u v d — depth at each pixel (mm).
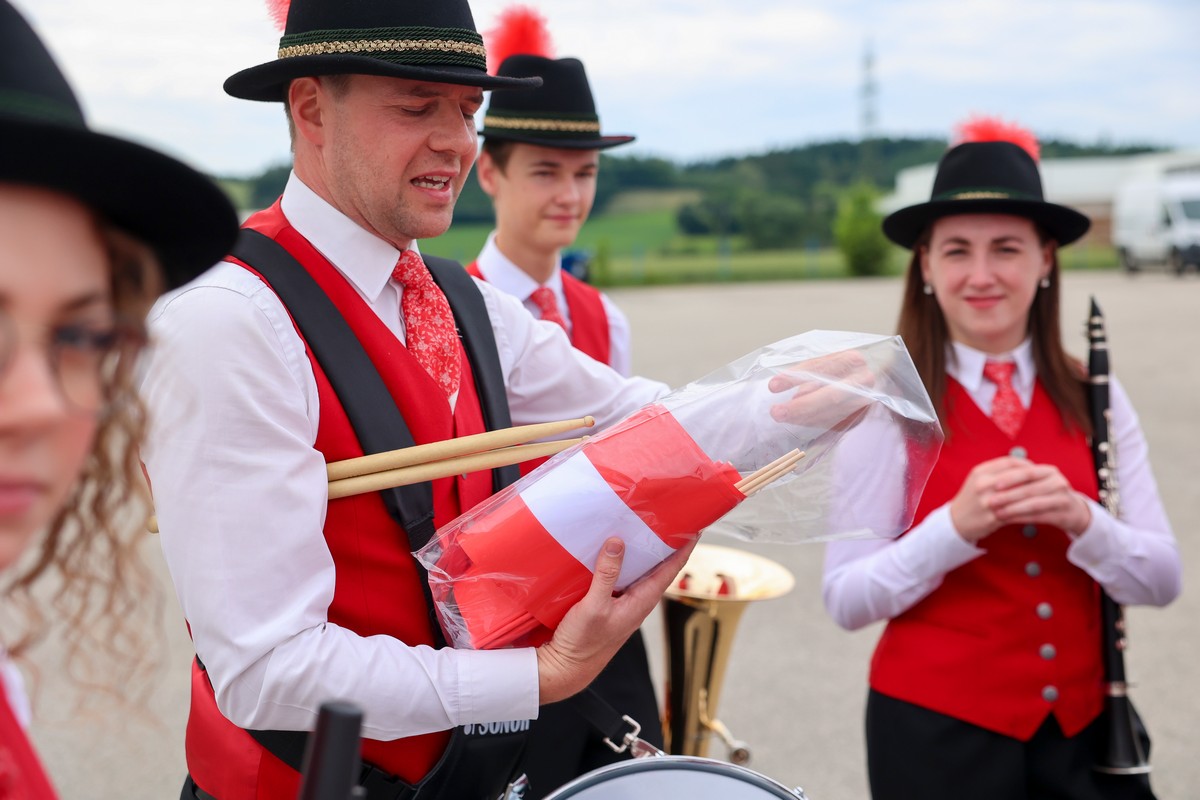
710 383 1653
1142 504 2482
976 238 2420
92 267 825
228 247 939
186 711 4207
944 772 2350
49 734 3971
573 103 3270
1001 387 2494
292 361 1562
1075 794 2355
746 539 1712
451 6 1627
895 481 1694
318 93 1638
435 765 1624
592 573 1530
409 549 1637
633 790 1568
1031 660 2334
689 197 56094
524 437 1667
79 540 952
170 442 1468
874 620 2453
